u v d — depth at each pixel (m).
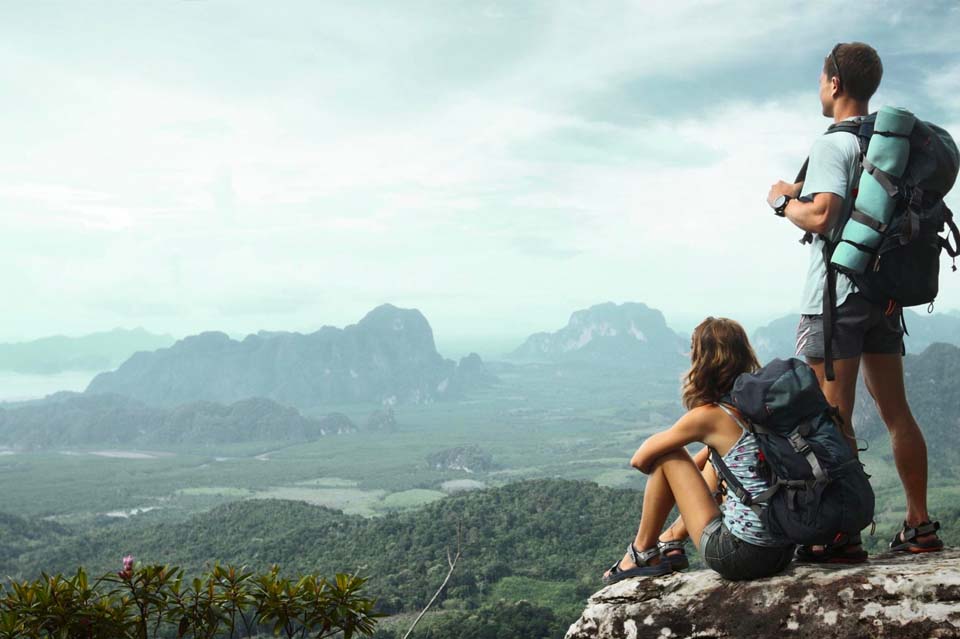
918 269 3.46
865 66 3.63
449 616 84.69
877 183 3.44
